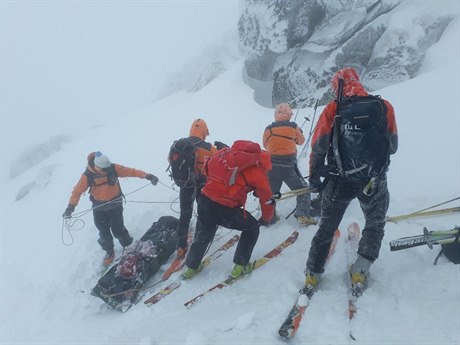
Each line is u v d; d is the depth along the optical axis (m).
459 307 3.23
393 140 3.41
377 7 9.55
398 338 3.03
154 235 5.30
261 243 5.03
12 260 8.07
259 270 4.39
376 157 3.27
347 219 4.92
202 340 3.36
